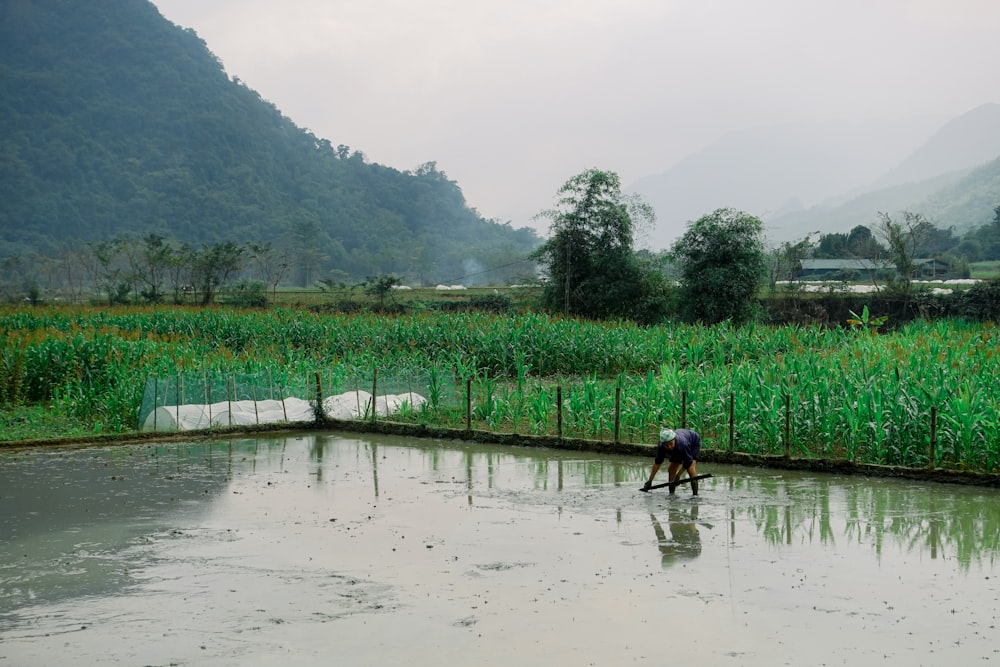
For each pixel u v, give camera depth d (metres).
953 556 10.89
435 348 34.47
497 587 9.88
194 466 17.42
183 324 39.53
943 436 15.52
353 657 8.00
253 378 23.03
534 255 54.19
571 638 8.38
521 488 15.17
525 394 24.41
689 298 49.53
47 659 8.03
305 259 168.25
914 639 8.26
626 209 52.59
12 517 13.17
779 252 62.28
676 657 7.91
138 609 9.29
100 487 15.35
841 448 17.17
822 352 25.89
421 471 16.88
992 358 21.62
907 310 49.91
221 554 11.26
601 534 12.07
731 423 17.08
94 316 41.00
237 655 8.08
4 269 148.38
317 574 10.41
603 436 19.47
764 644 8.18
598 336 33.34
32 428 21.28
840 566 10.51
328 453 19.02
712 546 11.42
